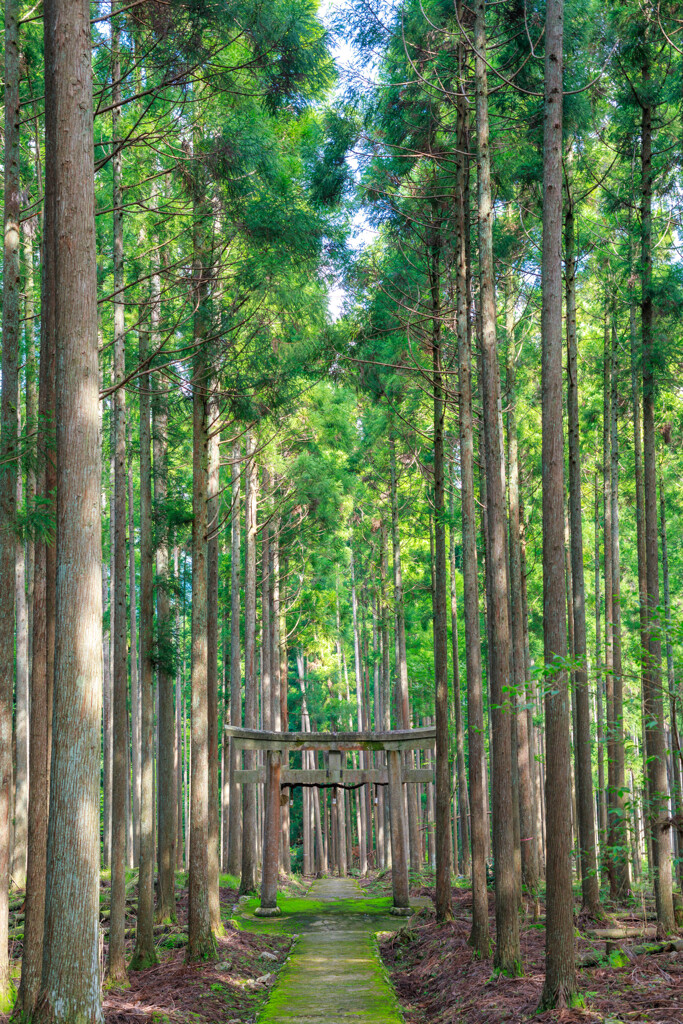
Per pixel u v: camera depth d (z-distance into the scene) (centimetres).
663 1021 729
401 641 2583
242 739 1923
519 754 1576
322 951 1444
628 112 1348
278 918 1828
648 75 1289
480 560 2786
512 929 1004
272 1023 957
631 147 1405
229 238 1248
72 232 698
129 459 1780
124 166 1331
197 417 1387
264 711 2517
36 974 815
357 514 3269
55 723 659
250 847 2088
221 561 3009
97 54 1080
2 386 924
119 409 1150
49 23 713
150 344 1446
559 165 906
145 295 1423
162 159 1257
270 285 1271
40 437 862
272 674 2803
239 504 2464
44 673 899
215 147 1146
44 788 860
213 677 1521
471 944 1151
